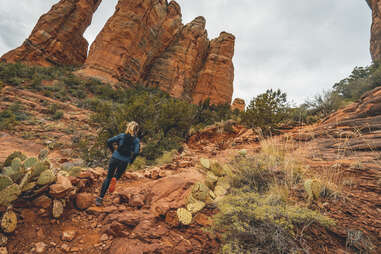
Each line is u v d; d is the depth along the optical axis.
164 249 1.77
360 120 6.54
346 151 4.57
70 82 35.19
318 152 4.80
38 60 45.28
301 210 1.97
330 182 2.89
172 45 61.72
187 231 2.05
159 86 54.12
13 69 30.48
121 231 2.04
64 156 10.50
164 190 2.97
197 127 19.09
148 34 53.16
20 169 2.27
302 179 3.04
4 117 16.20
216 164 3.14
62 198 2.39
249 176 3.12
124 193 2.94
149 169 5.12
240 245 1.68
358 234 1.69
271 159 3.58
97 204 2.62
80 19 54.03
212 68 63.06
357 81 20.41
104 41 46.94
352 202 2.36
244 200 2.19
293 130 10.94
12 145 10.67
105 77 43.59
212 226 2.00
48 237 1.93
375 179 2.88
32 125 15.88
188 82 59.16
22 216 2.02
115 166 2.77
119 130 10.74
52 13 50.06
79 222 2.27
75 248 1.84
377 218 1.97
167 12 61.66
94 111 26.19
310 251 1.55
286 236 1.68
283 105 12.11
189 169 4.68
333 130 6.50
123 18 48.34
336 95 13.80
